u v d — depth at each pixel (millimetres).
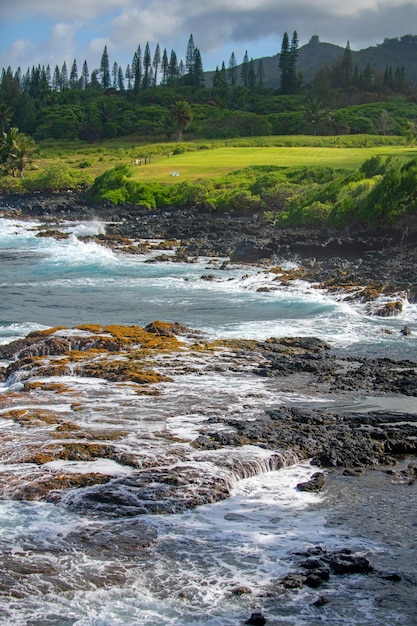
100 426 14602
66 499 11383
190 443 13609
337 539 10422
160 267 41656
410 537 10492
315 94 189000
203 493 11602
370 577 9422
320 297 30734
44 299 31750
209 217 69250
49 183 99750
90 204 85625
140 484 11820
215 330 24891
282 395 17266
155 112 172125
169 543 10227
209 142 134875
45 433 14102
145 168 98875
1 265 42906
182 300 31031
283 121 153250
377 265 37531
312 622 8523
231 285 34969
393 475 12742
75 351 21078
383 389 17797
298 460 13258
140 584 9234
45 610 8680
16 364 19812
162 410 15781
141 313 28297
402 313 27344
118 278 37719
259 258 43156
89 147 151000
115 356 20438
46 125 168875
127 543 10188
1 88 188125
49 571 9469
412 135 127750
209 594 9047
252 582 9297
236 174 87688
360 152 100938
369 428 14961
